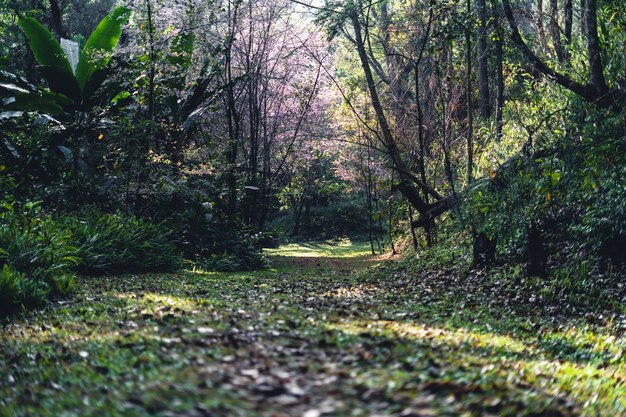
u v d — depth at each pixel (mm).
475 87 24047
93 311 8602
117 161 17656
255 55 23750
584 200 13516
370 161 29297
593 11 13164
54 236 13062
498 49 19531
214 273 16359
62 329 7320
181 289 11633
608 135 12875
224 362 4539
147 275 14609
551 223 14273
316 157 35562
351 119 28141
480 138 20250
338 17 20062
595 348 7633
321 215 42250
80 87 17953
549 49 15750
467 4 17703
